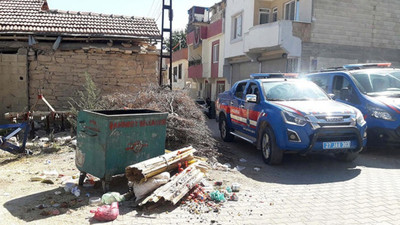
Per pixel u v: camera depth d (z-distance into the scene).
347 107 7.18
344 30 16.19
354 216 4.57
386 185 5.94
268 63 18.12
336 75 9.77
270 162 7.29
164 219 4.39
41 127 11.41
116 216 4.38
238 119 9.20
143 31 13.29
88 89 10.38
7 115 9.78
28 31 11.90
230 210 4.75
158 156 5.58
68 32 12.18
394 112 8.04
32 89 12.01
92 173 5.32
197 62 30.92
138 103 9.04
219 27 24.25
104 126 5.09
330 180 6.27
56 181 5.96
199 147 7.83
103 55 12.39
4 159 7.80
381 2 16.78
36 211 4.55
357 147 6.87
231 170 6.87
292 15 17.44
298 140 6.61
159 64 15.52
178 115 8.30
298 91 8.18
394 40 17.14
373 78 9.14
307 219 4.47
